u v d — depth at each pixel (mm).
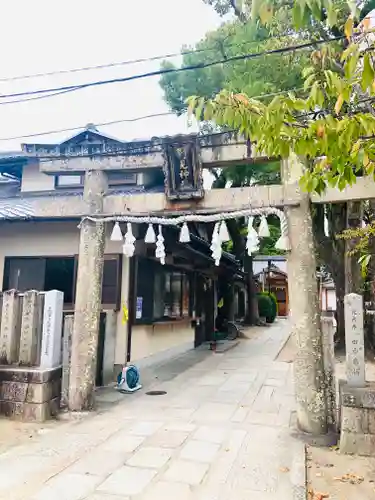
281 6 3771
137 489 3586
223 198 5641
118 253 8617
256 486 3654
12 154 12172
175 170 5758
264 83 6020
